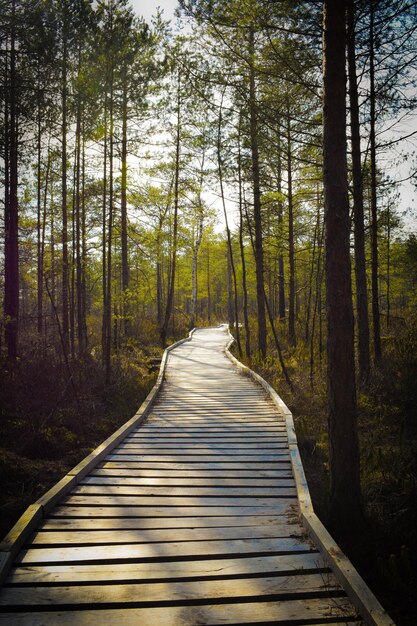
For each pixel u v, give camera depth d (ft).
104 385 35.37
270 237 57.26
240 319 151.94
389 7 26.63
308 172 51.13
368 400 28.73
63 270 44.52
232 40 24.59
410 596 12.11
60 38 35.42
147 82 44.01
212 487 16.63
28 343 38.19
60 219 61.05
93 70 38.86
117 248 75.61
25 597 9.88
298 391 33.71
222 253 119.03
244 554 11.72
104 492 16.03
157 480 17.30
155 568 11.09
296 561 11.41
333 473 15.56
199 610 9.53
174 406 30.83
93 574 10.80
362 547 14.37
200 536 12.75
